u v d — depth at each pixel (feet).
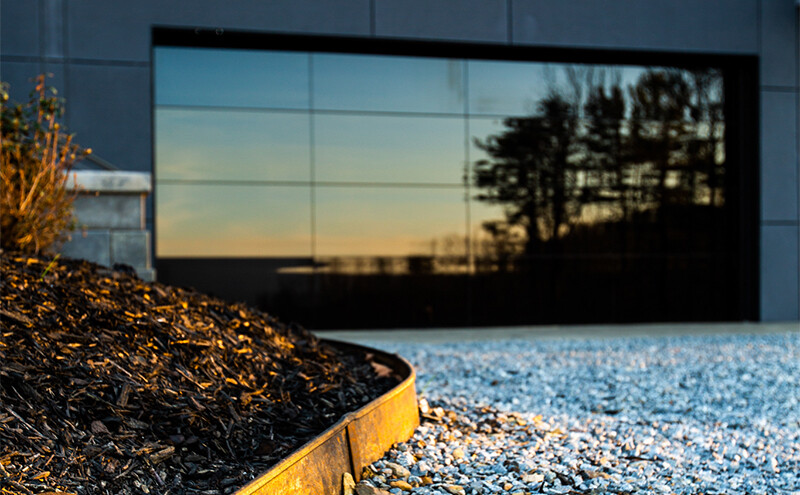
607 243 33.01
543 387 16.26
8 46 27.22
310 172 30.71
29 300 9.77
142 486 7.23
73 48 27.76
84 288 10.91
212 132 29.91
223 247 29.89
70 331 9.48
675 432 12.17
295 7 29.60
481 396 15.01
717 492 8.95
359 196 31.14
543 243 32.53
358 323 31.01
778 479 9.61
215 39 29.89
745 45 33.17
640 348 23.76
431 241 31.68
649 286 33.30
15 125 19.76
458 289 31.83
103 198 21.70
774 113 33.42
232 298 29.89
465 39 30.94
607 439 11.62
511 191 32.35
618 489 8.83
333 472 8.14
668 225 33.50
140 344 9.87
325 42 30.63
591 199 32.94
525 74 32.60
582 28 31.86
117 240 21.74
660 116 33.53
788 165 33.58
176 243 29.50
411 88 31.68
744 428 12.73
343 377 11.80
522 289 32.35
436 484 8.77
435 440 10.88
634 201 33.27
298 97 30.68
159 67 29.55
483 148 32.19
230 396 9.64
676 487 9.10
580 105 32.96
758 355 22.00
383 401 9.88
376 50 31.35
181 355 10.06
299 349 12.76
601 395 15.43
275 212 30.40
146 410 8.46
